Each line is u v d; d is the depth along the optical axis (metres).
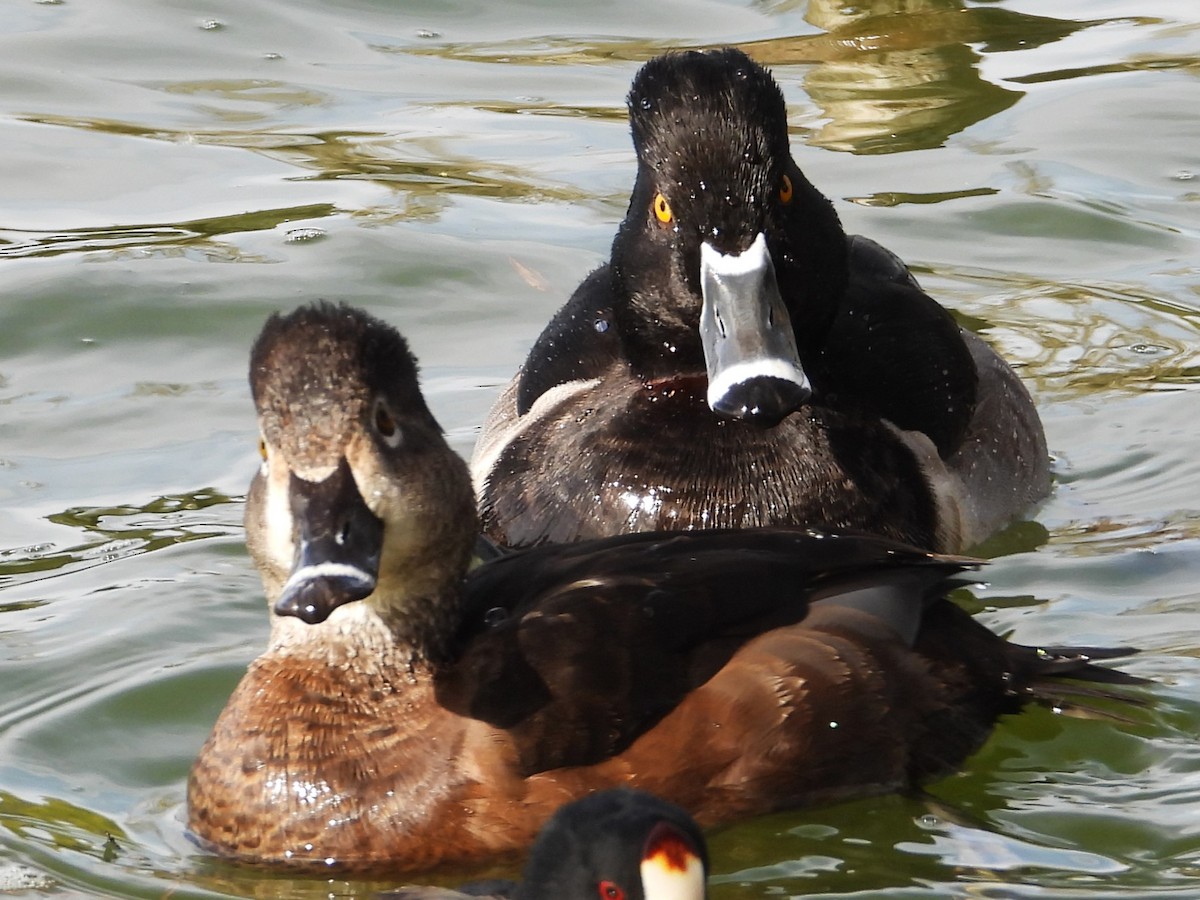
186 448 13.21
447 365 14.27
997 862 8.77
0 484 12.70
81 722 10.05
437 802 8.75
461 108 18.28
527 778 8.77
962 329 13.45
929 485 11.72
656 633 9.07
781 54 19.11
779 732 9.02
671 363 11.62
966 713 9.58
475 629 9.42
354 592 8.36
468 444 13.18
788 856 8.91
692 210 10.98
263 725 9.01
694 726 8.94
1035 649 10.05
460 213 16.34
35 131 17.70
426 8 20.42
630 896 7.54
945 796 9.35
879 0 20.02
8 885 8.62
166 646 10.78
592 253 15.68
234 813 8.92
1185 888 8.49
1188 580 11.40
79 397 13.84
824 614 9.38
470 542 9.30
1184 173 16.81
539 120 18.03
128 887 8.66
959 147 17.33
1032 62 18.95
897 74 18.62
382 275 15.38
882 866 8.80
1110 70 18.66
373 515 8.70
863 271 12.75
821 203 11.46
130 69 19.08
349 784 8.82
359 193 16.67
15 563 11.73
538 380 12.64
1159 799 9.30
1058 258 15.62
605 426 11.59
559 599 9.24
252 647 10.79
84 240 15.80
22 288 14.96
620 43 19.62
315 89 18.70
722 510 11.20
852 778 9.19
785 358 10.50
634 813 7.70
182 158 17.31
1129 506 12.45
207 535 12.09
